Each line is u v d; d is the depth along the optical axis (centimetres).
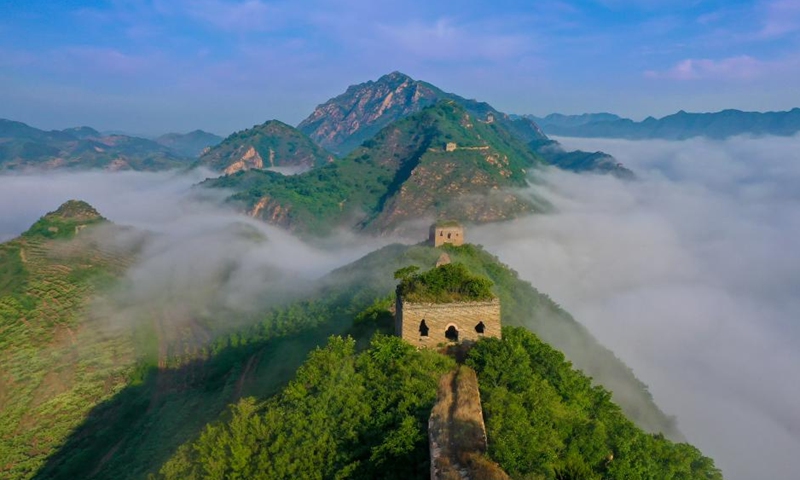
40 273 13238
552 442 3080
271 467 3278
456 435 2572
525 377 3688
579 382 4144
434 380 3562
